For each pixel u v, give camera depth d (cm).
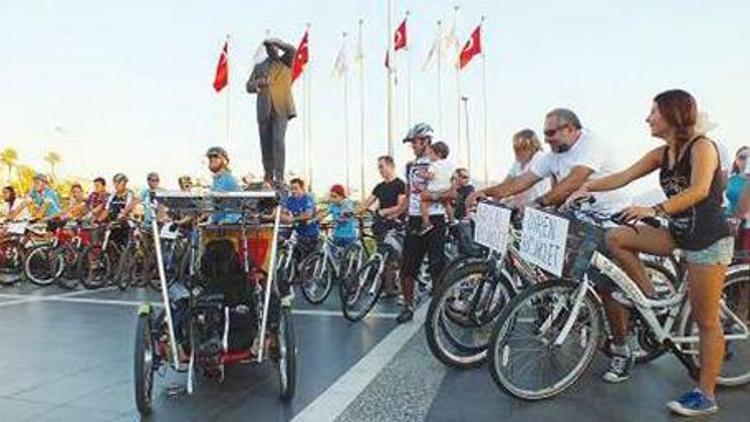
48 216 1121
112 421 418
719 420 403
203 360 443
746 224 713
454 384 487
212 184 668
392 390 474
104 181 1110
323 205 1161
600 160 479
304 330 682
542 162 528
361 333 665
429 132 693
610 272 439
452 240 739
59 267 1030
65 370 536
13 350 605
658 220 429
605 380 482
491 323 520
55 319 758
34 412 434
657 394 455
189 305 454
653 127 411
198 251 502
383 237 791
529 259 460
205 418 421
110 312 804
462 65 2316
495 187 556
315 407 440
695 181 389
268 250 506
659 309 447
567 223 424
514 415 418
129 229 1041
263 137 986
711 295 403
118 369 539
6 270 1094
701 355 414
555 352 450
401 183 852
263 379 505
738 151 745
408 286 709
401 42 2391
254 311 464
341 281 775
